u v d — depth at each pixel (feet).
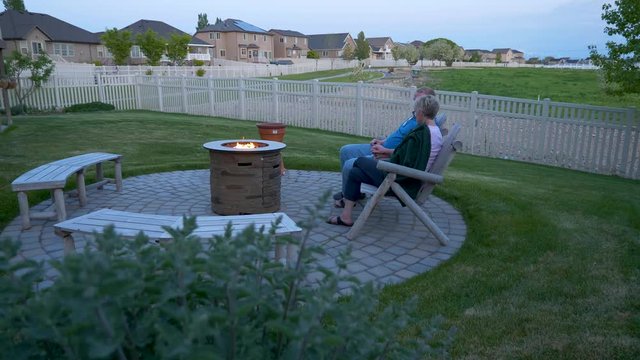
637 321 9.64
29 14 175.83
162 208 18.28
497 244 14.33
